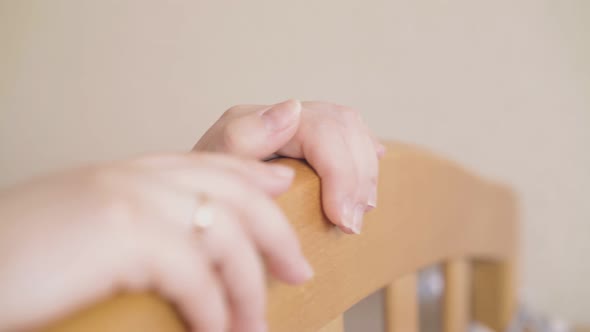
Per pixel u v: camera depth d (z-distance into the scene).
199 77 0.95
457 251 0.69
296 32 0.97
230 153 0.45
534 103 1.16
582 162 1.21
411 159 0.57
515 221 0.94
